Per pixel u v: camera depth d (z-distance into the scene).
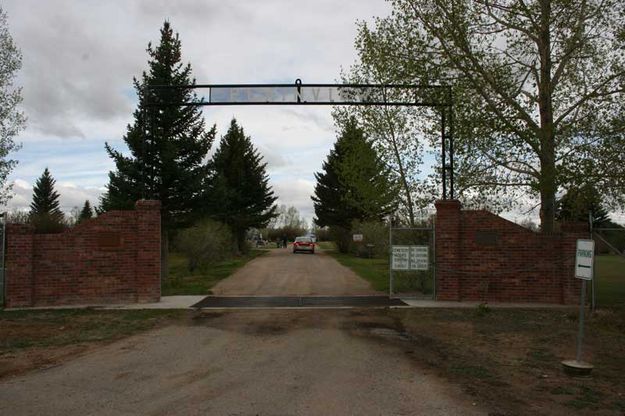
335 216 51.06
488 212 16.23
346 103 16.19
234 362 8.74
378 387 7.24
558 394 7.07
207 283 22.58
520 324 12.57
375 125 22.80
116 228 15.97
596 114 15.67
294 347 10.01
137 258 15.98
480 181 17.59
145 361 8.83
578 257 8.59
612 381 7.79
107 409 6.22
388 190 23.50
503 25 16.69
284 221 135.38
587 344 10.40
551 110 16.77
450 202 16.27
